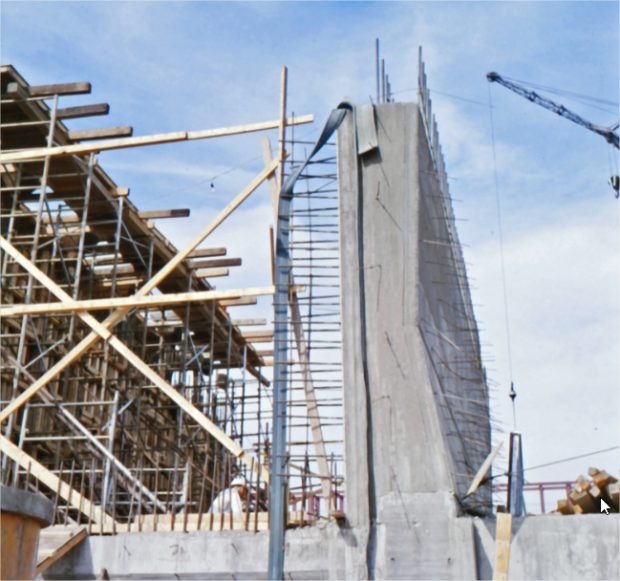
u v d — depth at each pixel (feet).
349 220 58.85
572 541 49.06
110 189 81.82
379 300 56.75
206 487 91.66
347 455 53.83
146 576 55.26
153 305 66.59
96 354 85.61
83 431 68.85
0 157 72.18
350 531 52.16
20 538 26.96
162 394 96.63
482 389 73.05
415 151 59.57
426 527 51.37
